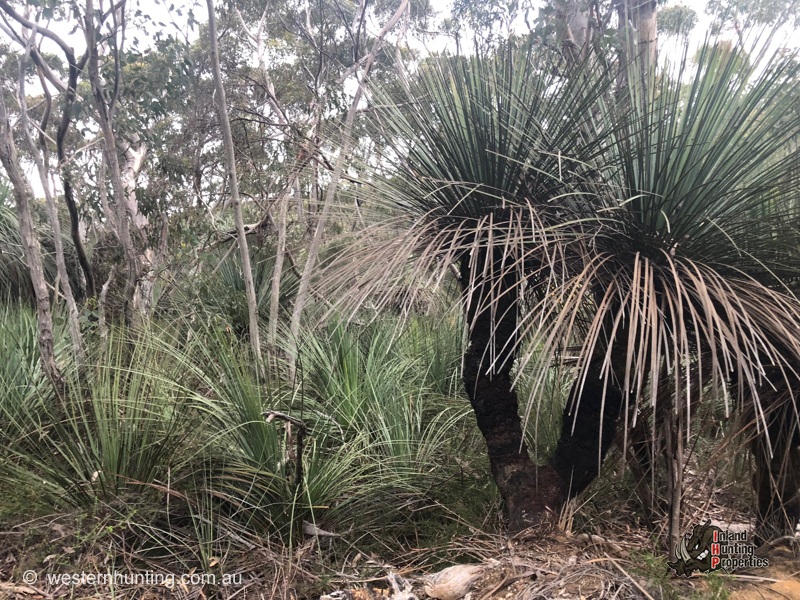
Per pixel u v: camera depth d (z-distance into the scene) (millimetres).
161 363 3520
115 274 5359
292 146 5277
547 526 2693
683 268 2223
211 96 6109
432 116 2820
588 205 2572
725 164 2396
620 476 3236
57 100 4359
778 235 2490
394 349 4527
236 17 7211
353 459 3191
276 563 2641
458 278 2893
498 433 2844
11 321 4684
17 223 6137
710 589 2217
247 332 5242
